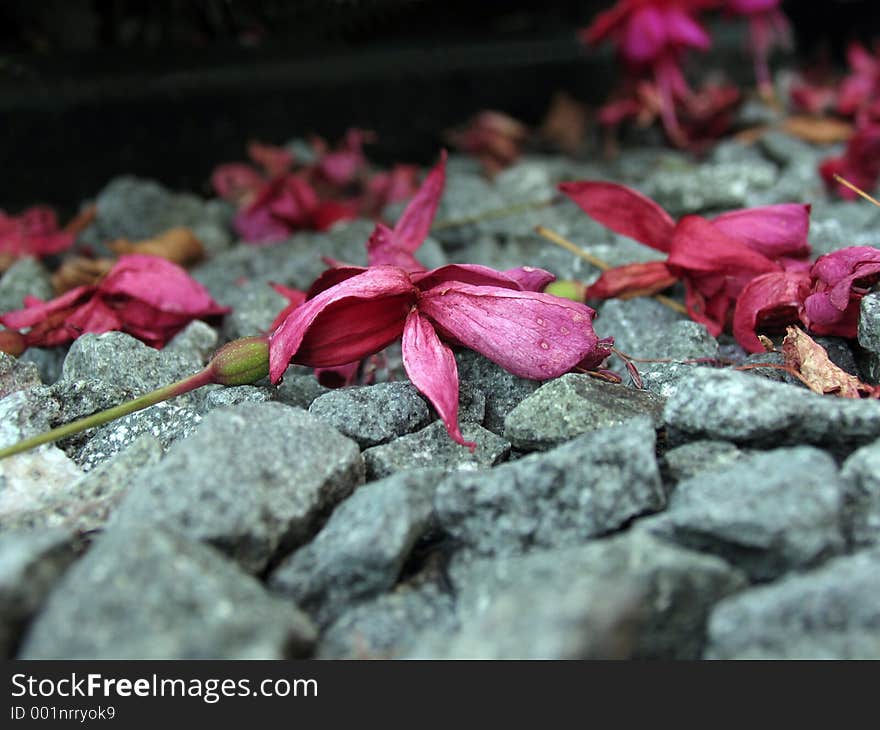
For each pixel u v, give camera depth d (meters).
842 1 0.57
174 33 0.45
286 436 0.16
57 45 0.43
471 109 0.46
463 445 0.18
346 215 0.33
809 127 0.41
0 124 0.37
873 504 0.15
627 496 0.15
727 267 0.21
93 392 0.20
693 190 0.31
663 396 0.19
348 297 0.18
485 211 0.35
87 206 0.38
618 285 0.23
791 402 0.16
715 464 0.16
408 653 0.14
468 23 0.54
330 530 0.16
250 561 0.15
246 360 0.19
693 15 0.39
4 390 0.21
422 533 0.16
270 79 0.41
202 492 0.15
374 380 0.22
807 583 0.14
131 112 0.39
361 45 0.45
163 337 0.23
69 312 0.23
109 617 0.13
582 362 0.19
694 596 0.14
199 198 0.41
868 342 0.19
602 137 0.44
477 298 0.18
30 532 0.16
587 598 0.13
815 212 0.31
